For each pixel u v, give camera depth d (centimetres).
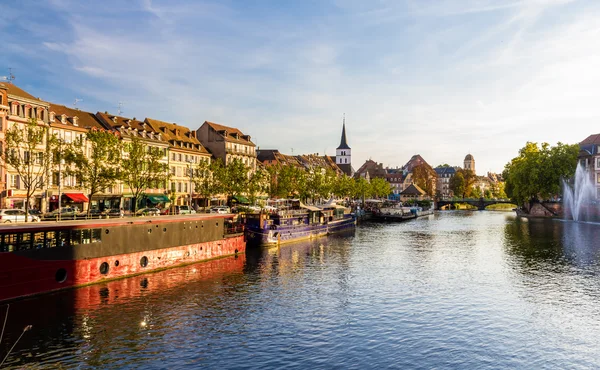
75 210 6212
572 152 11506
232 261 5272
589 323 3111
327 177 12988
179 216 5375
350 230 9419
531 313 3322
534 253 5909
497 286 4119
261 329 2983
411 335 2884
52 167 5978
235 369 2400
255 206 9144
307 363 2477
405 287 4091
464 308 3447
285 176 10512
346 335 2881
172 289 3900
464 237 7931
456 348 2681
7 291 3231
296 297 3738
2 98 5806
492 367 2438
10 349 2589
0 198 5794
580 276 4497
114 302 3466
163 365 2439
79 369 2375
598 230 8600
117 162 5912
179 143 9394
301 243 7138
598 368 2434
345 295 3812
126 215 6081
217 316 3231
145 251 4353
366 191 16162
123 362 2467
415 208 14525
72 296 3544
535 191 11656
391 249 6438
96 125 7625
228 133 11112
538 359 2541
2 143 5775
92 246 3816
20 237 3341
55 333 2830
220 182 8250
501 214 15312
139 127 8575
